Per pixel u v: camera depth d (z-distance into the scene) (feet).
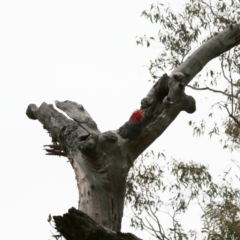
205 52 58.03
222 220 96.37
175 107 53.31
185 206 101.24
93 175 52.54
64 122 55.11
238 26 60.03
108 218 52.03
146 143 53.31
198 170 102.37
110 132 52.85
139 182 101.50
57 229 46.55
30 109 58.70
